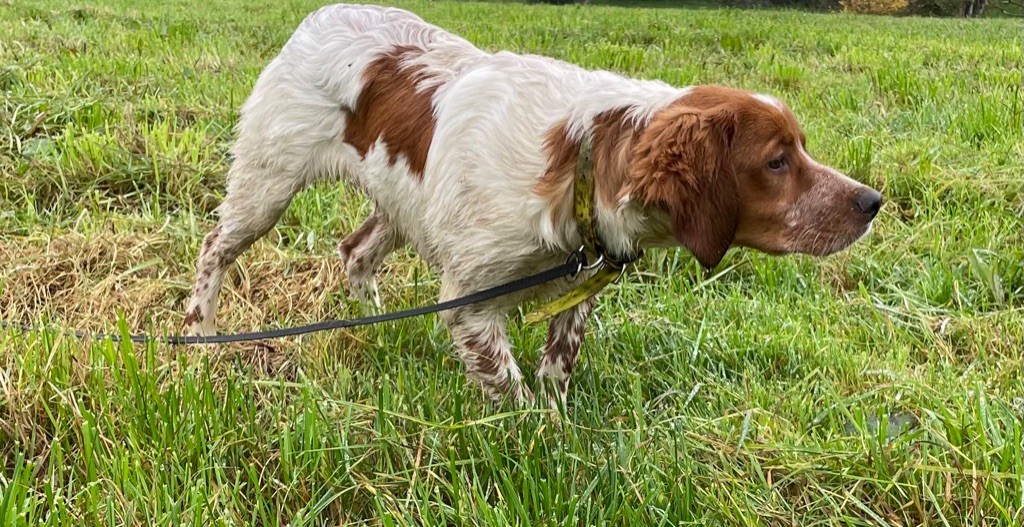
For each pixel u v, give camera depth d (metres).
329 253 1.61
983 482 0.95
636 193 0.96
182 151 1.90
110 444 1.00
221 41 3.44
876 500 0.98
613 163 1.00
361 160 1.23
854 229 1.00
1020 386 1.22
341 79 1.23
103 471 0.95
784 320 1.42
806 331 1.39
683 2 15.60
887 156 2.05
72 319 1.37
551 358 1.21
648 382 1.27
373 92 1.21
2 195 1.74
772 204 1.00
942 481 0.96
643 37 4.38
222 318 1.43
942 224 1.74
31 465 0.92
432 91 1.16
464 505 0.93
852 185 1.00
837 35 4.98
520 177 1.03
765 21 6.44
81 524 0.89
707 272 1.61
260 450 1.02
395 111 1.18
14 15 3.87
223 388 1.18
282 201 1.32
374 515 0.96
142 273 1.52
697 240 0.95
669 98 1.00
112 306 1.40
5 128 1.94
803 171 1.00
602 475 0.97
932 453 1.03
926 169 1.95
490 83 1.09
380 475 0.98
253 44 3.57
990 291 1.54
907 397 1.19
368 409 1.08
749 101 0.99
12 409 1.04
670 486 0.97
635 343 1.35
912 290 1.56
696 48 3.99
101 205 1.75
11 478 1.01
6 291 1.42
